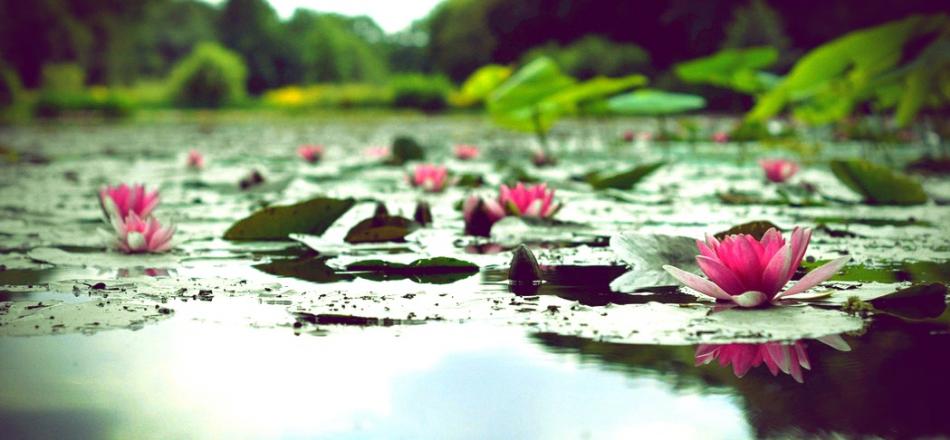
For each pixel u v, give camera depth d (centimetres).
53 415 115
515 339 152
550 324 162
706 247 184
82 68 3045
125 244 255
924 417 110
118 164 707
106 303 182
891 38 440
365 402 120
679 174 564
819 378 128
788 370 132
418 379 129
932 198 402
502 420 111
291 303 182
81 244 270
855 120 909
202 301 185
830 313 168
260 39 4300
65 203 397
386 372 133
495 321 165
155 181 538
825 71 463
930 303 176
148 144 1070
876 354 140
